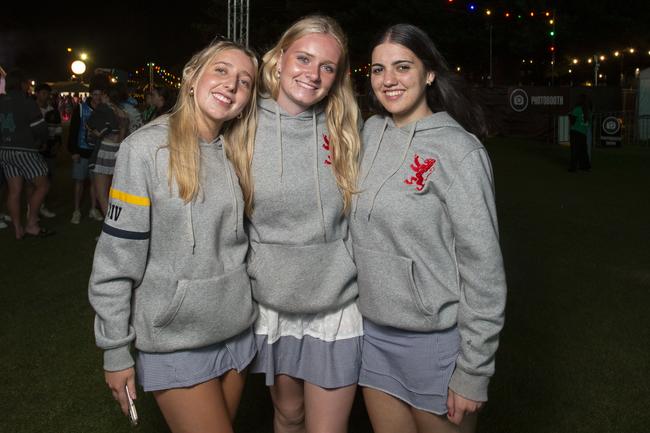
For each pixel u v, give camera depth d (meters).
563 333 4.30
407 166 2.25
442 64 2.37
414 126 2.28
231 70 2.21
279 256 2.37
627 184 11.31
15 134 6.68
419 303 2.21
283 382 2.58
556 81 36.78
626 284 5.33
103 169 6.85
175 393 2.19
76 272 5.62
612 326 4.41
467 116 2.44
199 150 2.19
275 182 2.36
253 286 2.41
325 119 2.46
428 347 2.26
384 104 2.37
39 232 6.97
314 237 2.38
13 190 6.80
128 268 2.11
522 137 21.12
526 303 4.88
